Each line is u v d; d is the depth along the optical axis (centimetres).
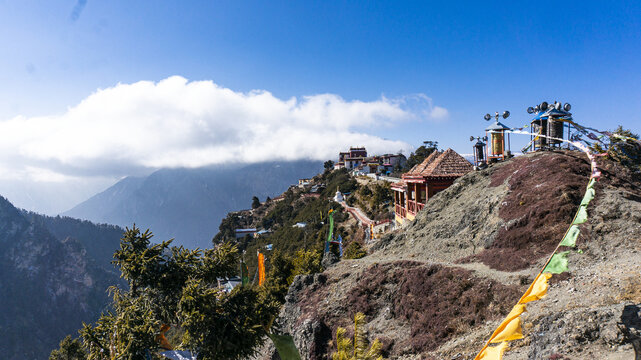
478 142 3272
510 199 2166
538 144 2822
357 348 1184
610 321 846
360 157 17288
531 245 1722
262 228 15488
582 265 1417
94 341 1191
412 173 3609
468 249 2130
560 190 1877
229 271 1388
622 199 1656
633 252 1359
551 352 883
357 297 2038
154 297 1286
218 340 1155
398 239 2875
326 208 11162
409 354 1516
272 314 1300
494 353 515
